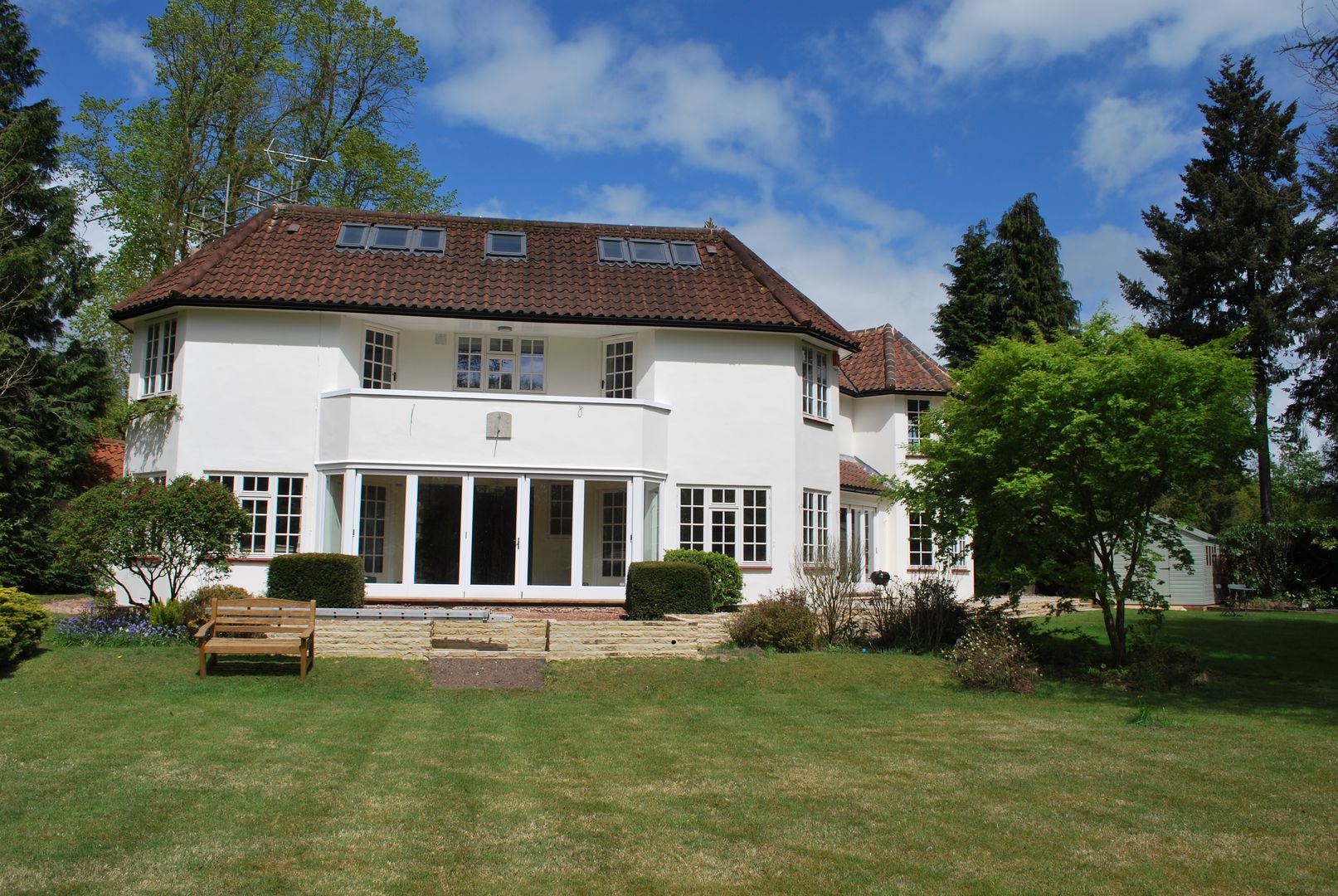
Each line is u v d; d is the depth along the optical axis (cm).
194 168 3400
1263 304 3641
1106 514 1731
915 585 1969
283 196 3412
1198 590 3212
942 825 776
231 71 3328
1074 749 1075
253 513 2114
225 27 3328
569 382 2386
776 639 1769
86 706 1215
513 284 2308
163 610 1680
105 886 608
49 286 2756
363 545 2144
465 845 705
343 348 2189
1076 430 1556
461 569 2091
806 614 1820
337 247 2361
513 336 2369
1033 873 671
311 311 2152
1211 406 1551
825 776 940
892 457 2914
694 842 724
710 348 2316
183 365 2136
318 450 2144
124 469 2278
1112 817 804
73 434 2816
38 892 595
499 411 2125
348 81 3669
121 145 3400
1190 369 1568
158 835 709
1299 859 703
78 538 1608
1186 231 3978
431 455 2092
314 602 1512
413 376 2328
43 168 2864
